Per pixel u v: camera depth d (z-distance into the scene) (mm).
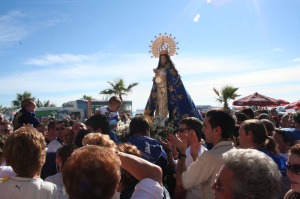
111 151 1760
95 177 1550
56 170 4496
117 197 2588
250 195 1582
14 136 2496
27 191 2381
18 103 49688
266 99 19438
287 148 4512
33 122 7211
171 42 9320
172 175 4340
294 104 18359
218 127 3391
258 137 3760
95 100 30734
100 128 4859
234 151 1830
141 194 2203
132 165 2312
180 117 8484
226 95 28812
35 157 2488
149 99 9297
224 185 1729
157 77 8961
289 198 2691
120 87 27141
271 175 1627
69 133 6406
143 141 4125
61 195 2521
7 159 2488
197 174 3211
